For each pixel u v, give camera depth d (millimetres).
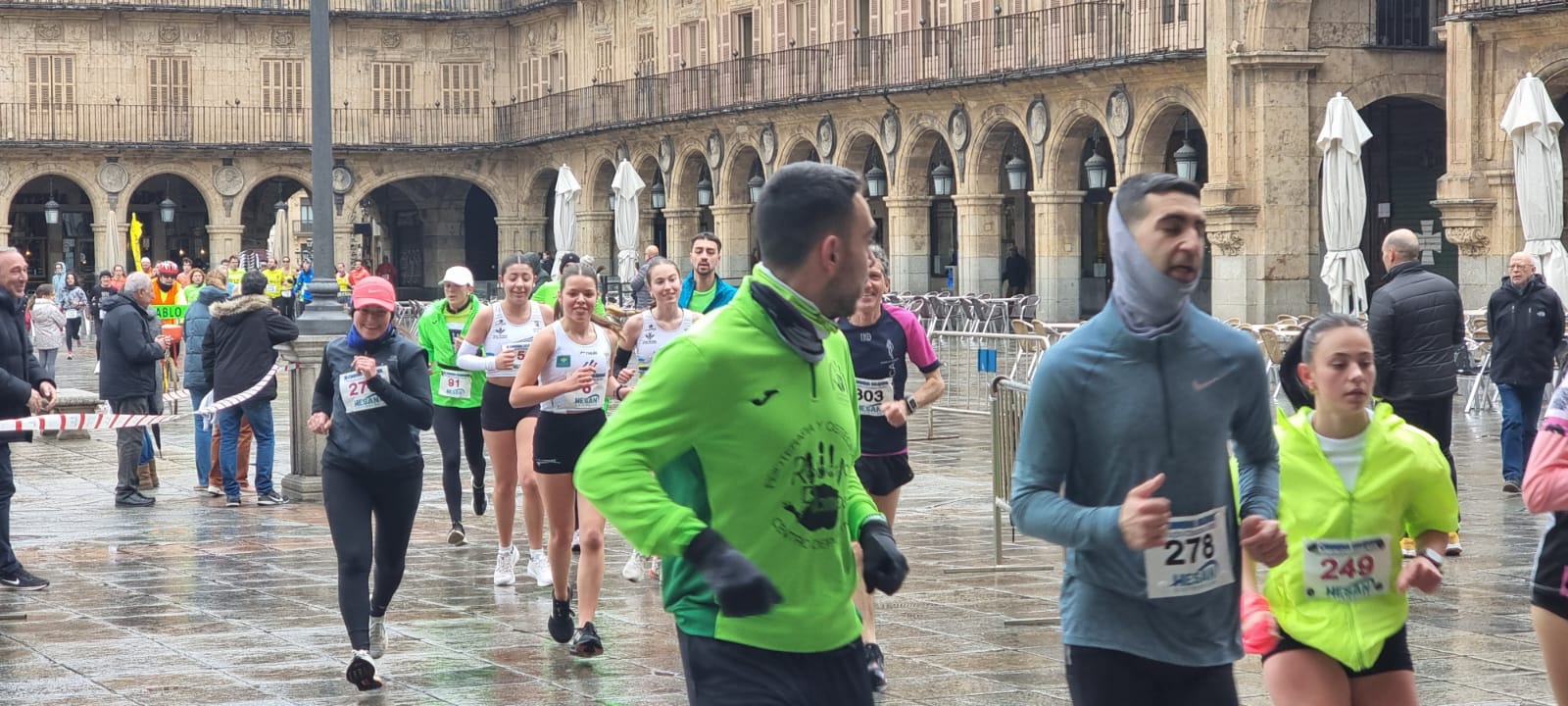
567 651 10727
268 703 9500
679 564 5520
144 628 11562
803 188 5332
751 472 5383
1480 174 32531
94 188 64312
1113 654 5824
